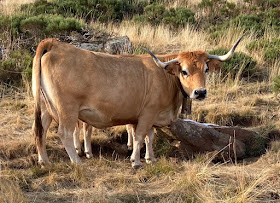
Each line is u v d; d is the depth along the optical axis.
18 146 7.38
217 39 12.55
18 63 9.99
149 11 15.01
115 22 14.85
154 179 6.38
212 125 7.60
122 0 16.00
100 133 8.08
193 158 7.43
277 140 7.66
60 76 6.40
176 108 7.27
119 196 5.84
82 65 6.46
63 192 5.95
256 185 6.05
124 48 11.06
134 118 6.95
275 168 6.44
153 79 6.87
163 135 7.79
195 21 14.83
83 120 6.78
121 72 6.68
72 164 6.59
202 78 6.60
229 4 15.77
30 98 9.13
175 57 7.09
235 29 12.87
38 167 6.60
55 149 7.51
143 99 6.86
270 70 10.62
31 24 11.27
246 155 7.46
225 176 6.33
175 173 6.48
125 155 7.87
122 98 6.67
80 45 10.88
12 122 8.27
